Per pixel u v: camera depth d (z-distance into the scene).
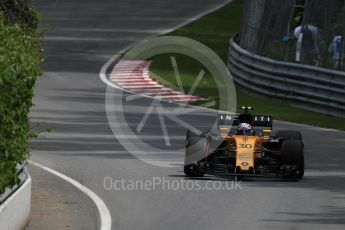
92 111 99.31
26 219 45.88
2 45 42.03
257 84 122.56
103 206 51.62
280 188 57.25
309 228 45.88
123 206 51.72
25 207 45.34
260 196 54.50
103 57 158.50
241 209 50.75
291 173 59.59
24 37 47.19
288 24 122.62
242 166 57.50
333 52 111.81
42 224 46.75
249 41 134.12
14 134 40.75
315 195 55.19
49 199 53.38
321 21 115.62
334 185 58.84
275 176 60.28
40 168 64.00
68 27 197.62
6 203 40.19
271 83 119.12
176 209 50.75
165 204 52.16
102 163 66.56
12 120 40.00
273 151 59.94
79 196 54.44
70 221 47.75
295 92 113.81
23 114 42.56
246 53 128.12
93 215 49.31
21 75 41.59
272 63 119.62
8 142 39.97
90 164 66.06
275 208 51.12
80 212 50.03
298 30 121.19
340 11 112.50
